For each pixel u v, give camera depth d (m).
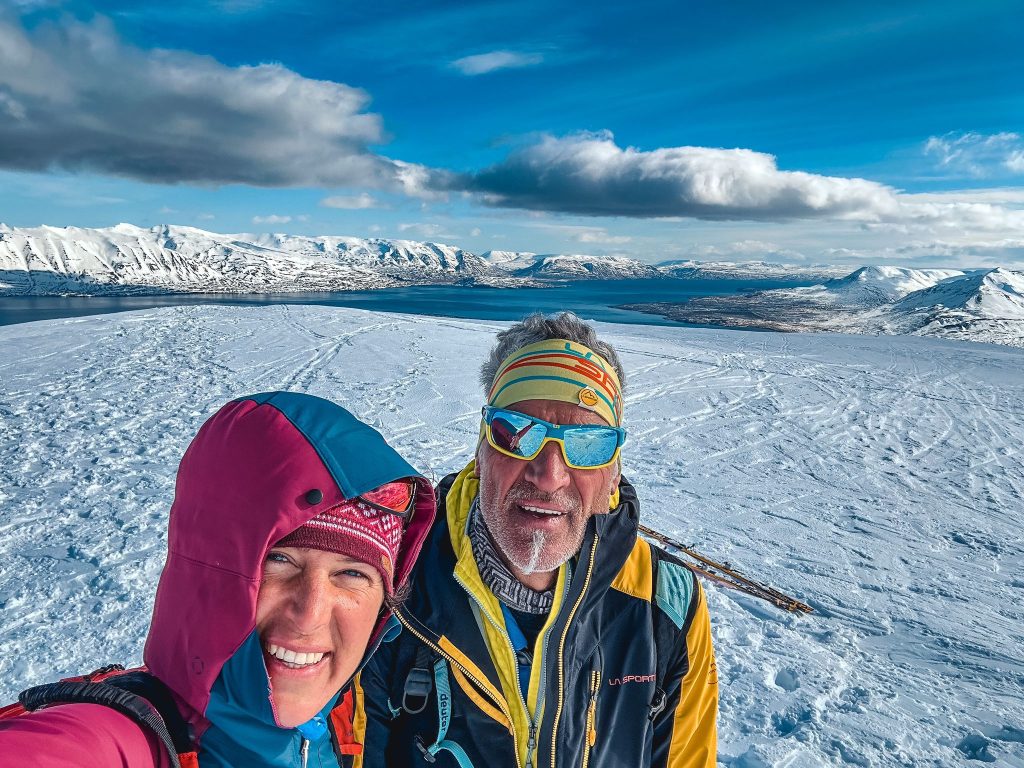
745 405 10.95
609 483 1.15
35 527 4.68
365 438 0.76
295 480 0.65
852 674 3.43
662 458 7.92
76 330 14.52
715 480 7.17
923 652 3.78
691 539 5.38
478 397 9.78
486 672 1.08
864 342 19.19
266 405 0.73
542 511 1.05
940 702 3.21
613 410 1.19
